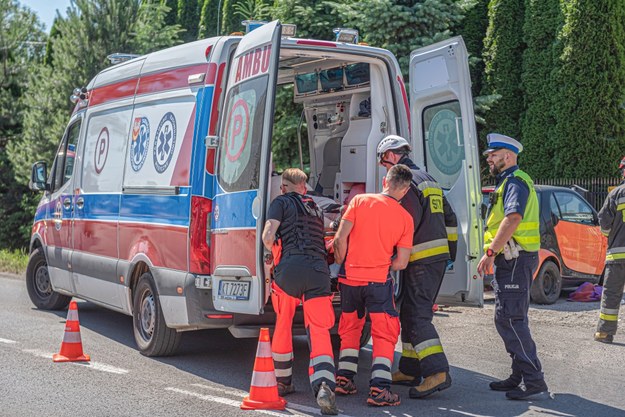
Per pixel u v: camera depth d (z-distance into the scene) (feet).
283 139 53.06
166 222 25.22
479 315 35.47
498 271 22.34
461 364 26.35
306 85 30.83
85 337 29.76
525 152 60.44
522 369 21.86
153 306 26.17
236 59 23.75
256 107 22.17
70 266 32.17
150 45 67.05
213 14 103.35
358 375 24.93
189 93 25.14
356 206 21.57
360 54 25.99
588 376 24.77
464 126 24.82
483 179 64.75
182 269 24.34
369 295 21.38
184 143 24.90
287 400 21.50
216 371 24.75
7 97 79.51
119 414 19.79
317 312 20.93
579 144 56.80
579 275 40.32
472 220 24.70
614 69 56.29
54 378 23.34
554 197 39.81
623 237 29.66
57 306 35.81
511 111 63.41
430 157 26.48
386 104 26.86
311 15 57.21
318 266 21.15
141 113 27.81
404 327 22.91
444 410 20.71
